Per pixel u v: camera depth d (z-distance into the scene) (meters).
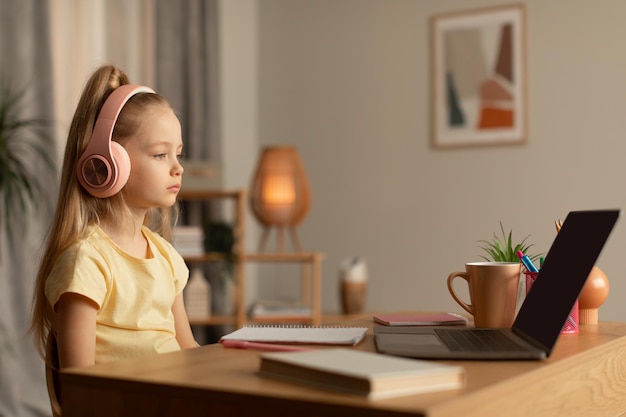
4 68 3.47
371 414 0.81
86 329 1.34
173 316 1.60
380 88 4.71
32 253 3.48
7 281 3.43
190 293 4.24
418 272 4.57
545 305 1.26
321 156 4.88
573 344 1.32
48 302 1.41
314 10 4.93
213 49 4.67
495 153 4.38
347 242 4.79
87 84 1.50
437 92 4.54
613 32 4.11
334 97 4.85
